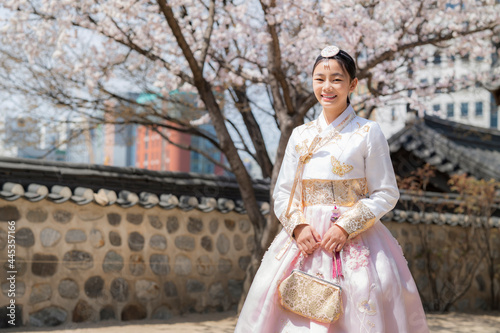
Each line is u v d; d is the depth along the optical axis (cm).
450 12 693
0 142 800
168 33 716
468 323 727
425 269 866
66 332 539
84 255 606
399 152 1062
